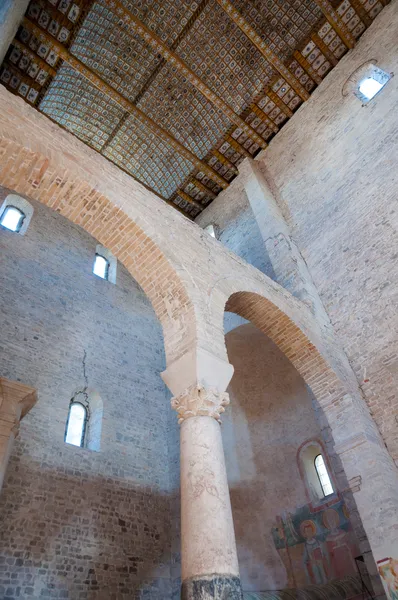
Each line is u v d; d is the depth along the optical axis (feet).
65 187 24.64
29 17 41.78
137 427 45.24
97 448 40.73
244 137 55.26
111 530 37.83
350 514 35.60
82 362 43.96
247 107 53.01
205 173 56.70
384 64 44.80
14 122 22.79
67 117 52.03
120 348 48.80
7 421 26.48
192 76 49.06
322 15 47.50
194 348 23.07
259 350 47.75
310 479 40.96
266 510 42.01
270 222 46.65
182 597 16.40
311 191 46.96
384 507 27.04
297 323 33.68
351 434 30.30
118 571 36.55
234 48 49.34
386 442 31.37
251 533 41.47
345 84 48.26
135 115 51.98
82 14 42.96
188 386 22.04
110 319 49.80
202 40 48.44
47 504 34.83
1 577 30.12
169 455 46.60
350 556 35.65
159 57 49.16
